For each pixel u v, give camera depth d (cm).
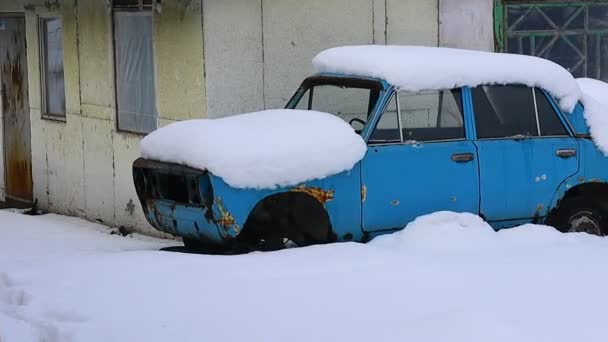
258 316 728
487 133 1013
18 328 754
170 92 1259
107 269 881
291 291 782
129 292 803
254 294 779
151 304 770
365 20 1288
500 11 1370
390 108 981
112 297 795
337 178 948
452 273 819
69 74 1484
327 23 1265
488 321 684
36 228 1370
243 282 812
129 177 1352
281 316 726
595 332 668
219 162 913
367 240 974
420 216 966
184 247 1036
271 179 922
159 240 1262
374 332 679
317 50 1261
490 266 842
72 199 1503
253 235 958
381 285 789
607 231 1074
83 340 704
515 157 1016
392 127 980
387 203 968
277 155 927
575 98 1052
